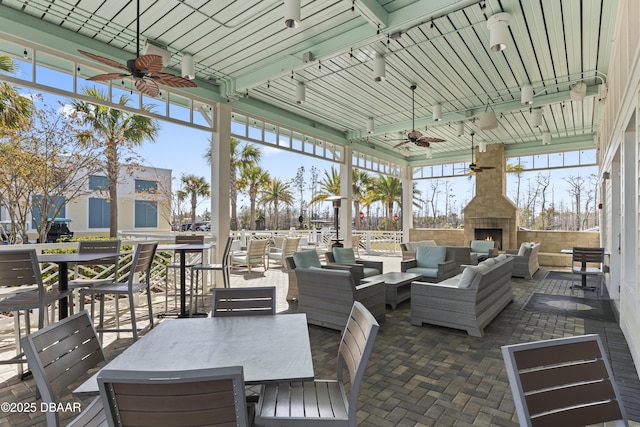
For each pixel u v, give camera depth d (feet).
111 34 15.53
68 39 15.07
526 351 4.09
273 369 4.79
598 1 12.94
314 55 16.42
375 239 49.70
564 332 13.56
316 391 6.01
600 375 4.29
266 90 22.17
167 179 54.34
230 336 6.15
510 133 32.91
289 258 18.37
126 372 3.33
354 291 13.03
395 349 11.69
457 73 19.42
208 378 3.35
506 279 17.20
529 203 69.05
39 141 22.74
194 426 3.40
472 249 31.14
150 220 55.31
